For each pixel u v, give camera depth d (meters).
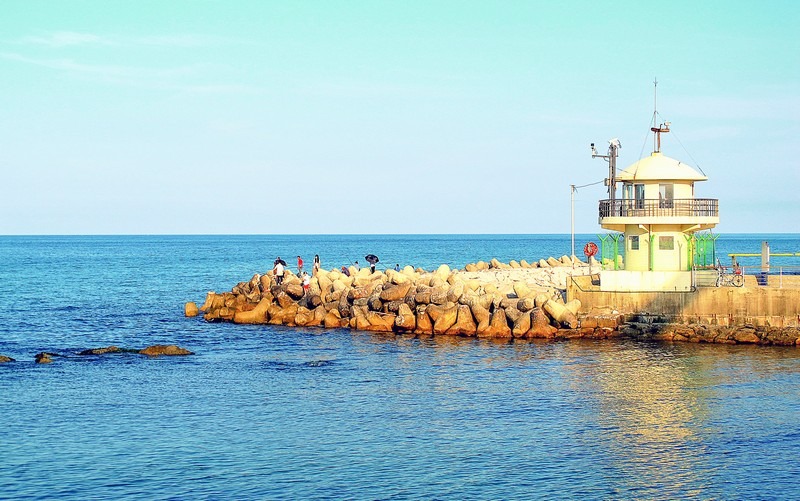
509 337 51.66
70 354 48.00
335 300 59.97
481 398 37.44
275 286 64.50
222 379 41.53
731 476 28.11
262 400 37.38
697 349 47.16
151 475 28.12
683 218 51.03
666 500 26.23
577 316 51.22
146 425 33.56
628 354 46.16
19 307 74.94
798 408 35.53
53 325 62.25
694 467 28.89
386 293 56.66
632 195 52.53
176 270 134.00
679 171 51.34
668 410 35.41
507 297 54.59
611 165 53.72
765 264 51.03
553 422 33.84
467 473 28.33
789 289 48.25
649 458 29.70
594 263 80.38
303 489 26.98
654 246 52.03
